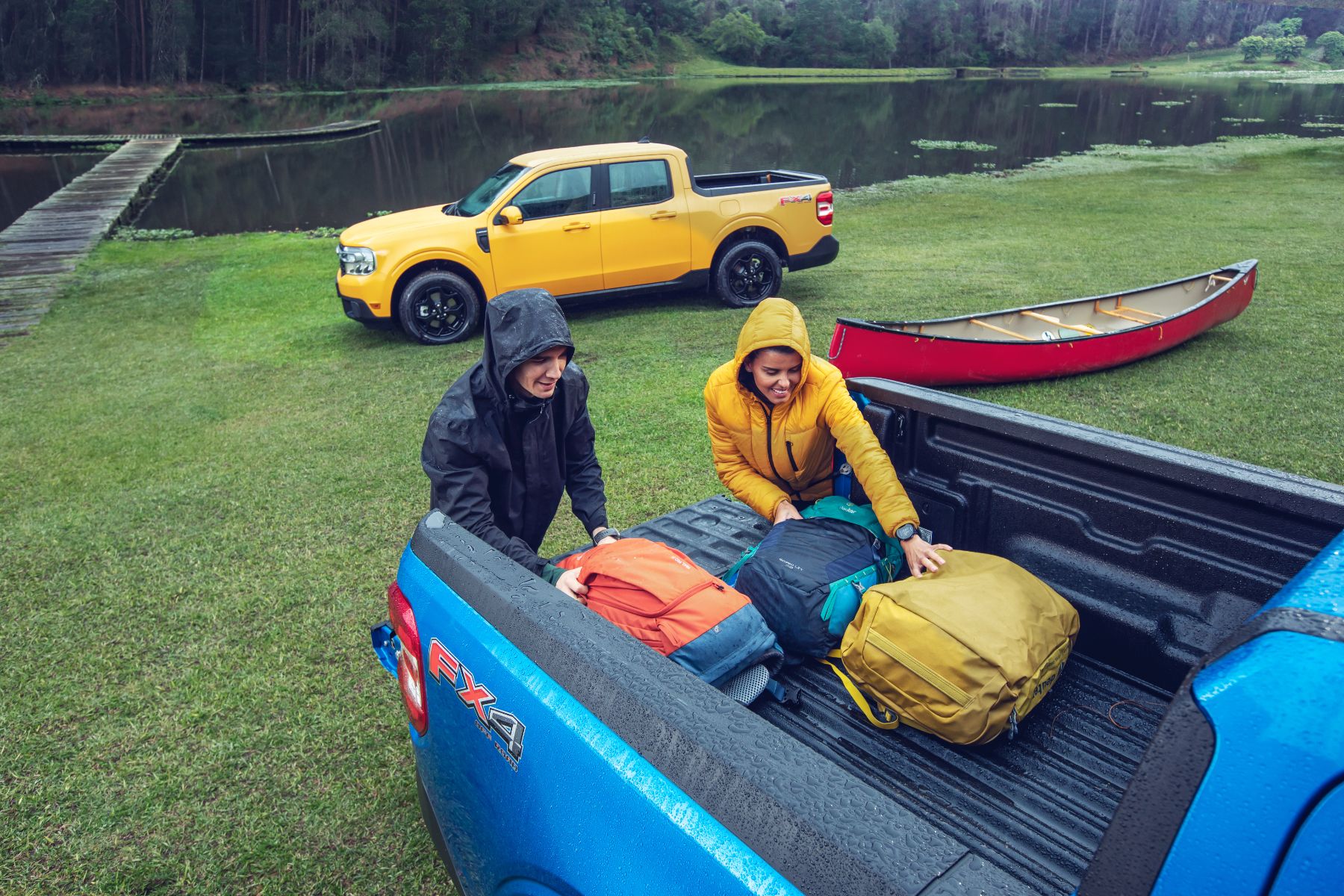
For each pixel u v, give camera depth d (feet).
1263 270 35.68
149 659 12.60
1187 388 21.83
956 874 3.26
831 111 158.20
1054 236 45.27
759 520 11.46
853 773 6.48
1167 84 262.88
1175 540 7.16
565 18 312.29
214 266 47.21
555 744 4.76
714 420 9.86
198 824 9.47
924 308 31.30
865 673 6.91
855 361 20.25
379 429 22.02
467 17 276.00
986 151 92.48
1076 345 22.38
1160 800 2.93
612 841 4.33
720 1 385.70
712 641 6.63
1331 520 6.08
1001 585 7.00
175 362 29.66
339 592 14.25
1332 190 57.31
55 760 10.57
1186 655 7.12
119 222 63.10
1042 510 8.09
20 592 14.74
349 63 255.91
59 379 28.32
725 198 31.65
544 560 7.86
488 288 29.73
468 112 168.66
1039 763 6.59
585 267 30.40
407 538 16.11
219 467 20.08
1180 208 52.26
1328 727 2.64
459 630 5.76
